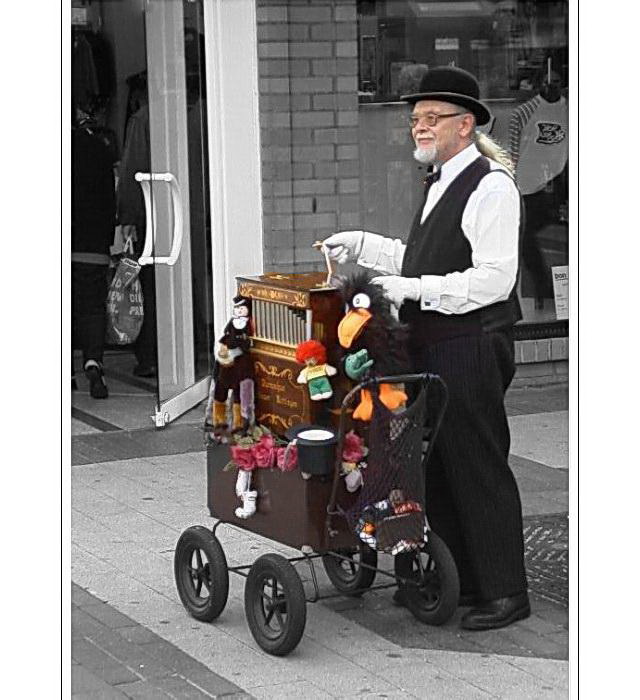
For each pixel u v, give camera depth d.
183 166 9.24
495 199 5.21
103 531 6.81
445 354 5.30
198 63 9.30
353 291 5.14
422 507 5.12
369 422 5.08
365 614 5.66
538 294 10.16
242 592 5.95
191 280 9.38
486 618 5.47
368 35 9.51
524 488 7.52
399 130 9.66
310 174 9.45
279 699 4.86
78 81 11.23
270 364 5.41
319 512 5.14
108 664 5.15
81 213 9.60
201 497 7.40
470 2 9.77
